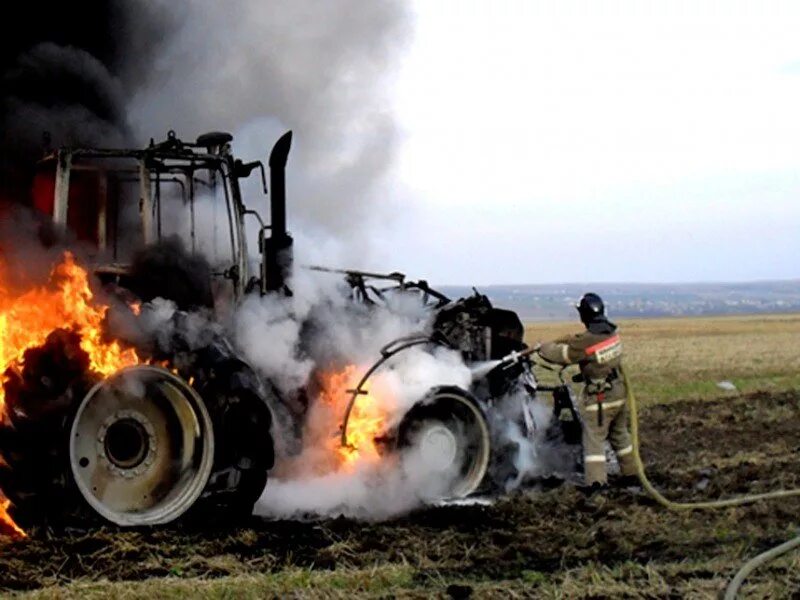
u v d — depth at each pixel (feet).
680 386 64.69
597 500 26.84
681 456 36.45
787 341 134.31
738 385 65.41
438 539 22.76
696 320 311.47
